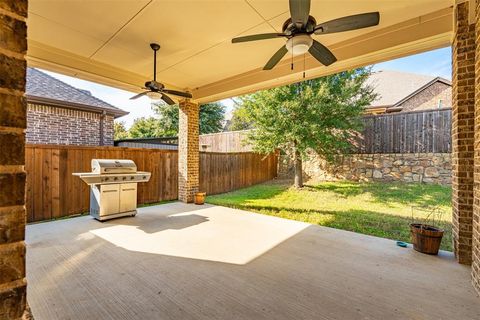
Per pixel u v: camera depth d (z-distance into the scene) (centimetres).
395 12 317
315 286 244
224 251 329
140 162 620
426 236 322
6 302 64
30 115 636
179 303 214
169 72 519
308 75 459
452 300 222
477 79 235
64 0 286
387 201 638
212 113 1608
